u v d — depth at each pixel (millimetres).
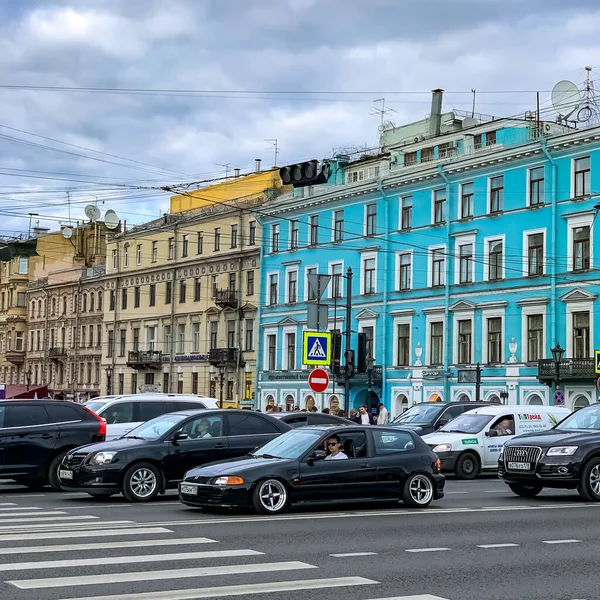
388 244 55312
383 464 17109
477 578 10344
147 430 19438
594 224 44500
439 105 59625
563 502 18734
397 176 54500
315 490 16453
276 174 66875
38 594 9109
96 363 81625
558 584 10070
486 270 49562
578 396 44750
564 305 45781
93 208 73375
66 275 87000
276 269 63469
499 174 49312
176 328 72062
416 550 12211
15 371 95750
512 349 47906
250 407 64250
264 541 12828
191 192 73500
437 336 52188
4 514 16078
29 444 20984
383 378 54719
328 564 11039
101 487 18125
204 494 16016
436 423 29984
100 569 10469
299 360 60719
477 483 24531
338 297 58438
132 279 77500
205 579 9969
